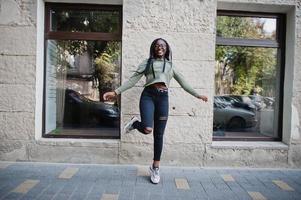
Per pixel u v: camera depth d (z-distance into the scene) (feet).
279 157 17.98
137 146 17.49
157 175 14.94
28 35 17.10
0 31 17.08
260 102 19.47
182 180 15.46
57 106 18.81
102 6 18.19
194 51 17.44
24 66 17.17
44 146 17.47
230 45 18.81
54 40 18.54
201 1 17.37
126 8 17.15
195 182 15.25
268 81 19.39
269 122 19.35
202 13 17.40
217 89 18.98
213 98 18.13
